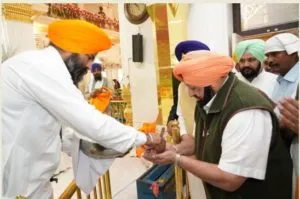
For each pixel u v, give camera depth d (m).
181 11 3.00
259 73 1.98
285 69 1.61
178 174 1.20
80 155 1.27
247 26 2.68
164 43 3.35
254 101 0.93
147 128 1.44
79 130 1.04
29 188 1.13
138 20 3.93
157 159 1.10
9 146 1.05
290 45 1.55
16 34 3.01
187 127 1.78
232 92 0.97
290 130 1.11
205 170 0.97
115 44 7.35
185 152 1.27
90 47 1.04
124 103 4.59
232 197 1.03
